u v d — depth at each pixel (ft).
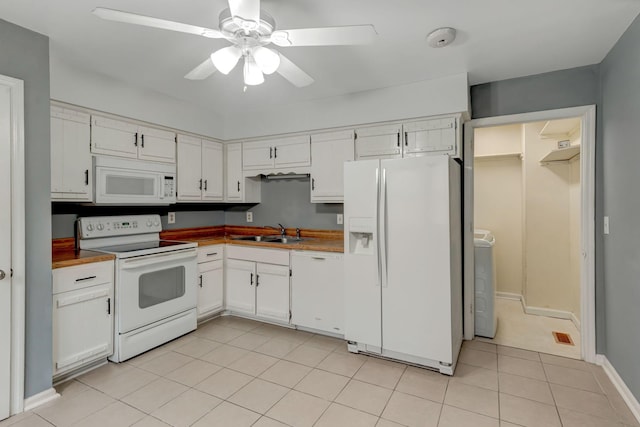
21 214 6.23
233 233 13.97
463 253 9.80
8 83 6.08
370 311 8.51
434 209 7.75
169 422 6.03
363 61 7.88
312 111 10.85
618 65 6.97
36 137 6.50
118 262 8.23
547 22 6.25
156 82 9.34
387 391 7.05
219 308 11.37
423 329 7.90
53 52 7.45
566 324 11.19
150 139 10.09
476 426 5.94
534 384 7.34
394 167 8.16
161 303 9.25
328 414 6.28
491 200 14.37
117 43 7.05
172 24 4.85
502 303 13.58
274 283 10.59
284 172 11.54
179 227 12.27
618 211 7.06
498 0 5.56
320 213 12.16
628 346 6.63
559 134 11.73
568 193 11.80
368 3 5.58
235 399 6.74
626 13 5.97
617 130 7.07
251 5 4.45
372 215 8.41
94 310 7.77
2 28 6.07
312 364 8.24
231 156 12.68
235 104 11.32
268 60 5.46
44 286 6.65
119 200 9.25
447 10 5.82
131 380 7.44
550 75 8.60
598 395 6.90
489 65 8.15
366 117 9.91
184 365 8.15
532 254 12.27
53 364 6.95
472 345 9.52
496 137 13.65
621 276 6.95
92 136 8.69
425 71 8.48
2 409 6.03
